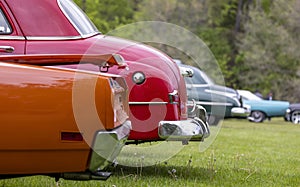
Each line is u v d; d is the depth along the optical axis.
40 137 4.54
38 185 6.12
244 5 55.97
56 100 4.57
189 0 51.09
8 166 4.56
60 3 6.95
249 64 47.28
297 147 13.58
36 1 6.83
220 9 56.09
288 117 29.44
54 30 6.80
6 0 6.74
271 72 46.84
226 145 12.94
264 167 8.91
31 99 4.54
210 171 7.82
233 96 21.53
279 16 48.53
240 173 7.93
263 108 28.92
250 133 18.42
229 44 55.81
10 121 4.50
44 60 5.36
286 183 7.30
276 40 47.16
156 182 6.64
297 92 44.97
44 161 4.58
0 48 6.60
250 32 49.69
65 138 4.57
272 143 14.47
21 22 6.71
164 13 49.06
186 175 7.41
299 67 44.75
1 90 4.52
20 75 4.57
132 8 56.19
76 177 4.70
